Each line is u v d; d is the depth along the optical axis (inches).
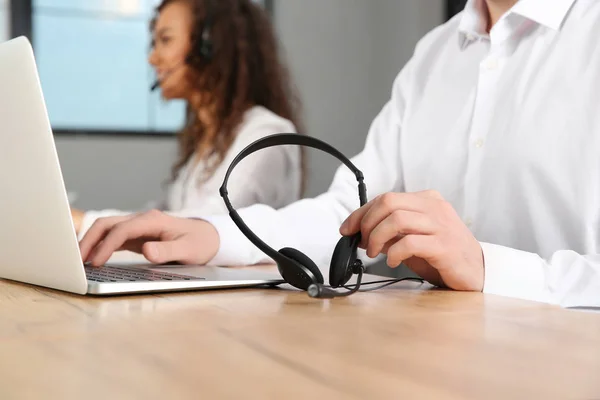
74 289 29.4
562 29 49.4
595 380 16.1
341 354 18.4
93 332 21.2
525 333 21.8
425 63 60.5
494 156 51.5
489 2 53.8
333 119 167.2
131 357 17.8
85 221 66.1
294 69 161.8
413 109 59.5
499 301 29.2
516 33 52.1
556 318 24.7
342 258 31.4
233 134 89.1
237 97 91.6
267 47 96.0
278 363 17.3
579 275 33.6
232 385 15.1
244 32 93.6
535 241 49.5
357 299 29.6
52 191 28.7
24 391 14.6
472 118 54.1
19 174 30.2
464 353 18.8
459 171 54.9
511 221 50.8
